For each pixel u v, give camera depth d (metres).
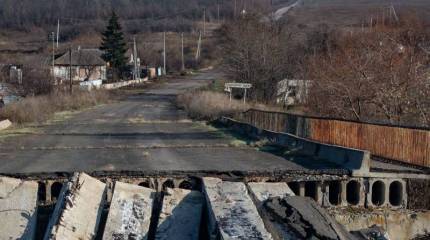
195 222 9.73
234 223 8.90
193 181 12.86
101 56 84.25
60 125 29.12
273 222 9.62
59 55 80.44
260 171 13.12
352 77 26.38
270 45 47.78
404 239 11.83
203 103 35.31
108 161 15.73
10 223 9.58
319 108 28.23
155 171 12.97
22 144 20.42
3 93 49.62
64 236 8.55
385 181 12.70
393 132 15.03
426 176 12.74
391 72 24.78
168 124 30.17
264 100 45.31
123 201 10.09
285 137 19.77
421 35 39.22
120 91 66.50
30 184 10.87
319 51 51.09
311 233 9.23
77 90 53.56
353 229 11.62
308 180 12.77
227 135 24.00
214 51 112.88
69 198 9.59
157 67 99.19
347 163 13.81
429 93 22.72
